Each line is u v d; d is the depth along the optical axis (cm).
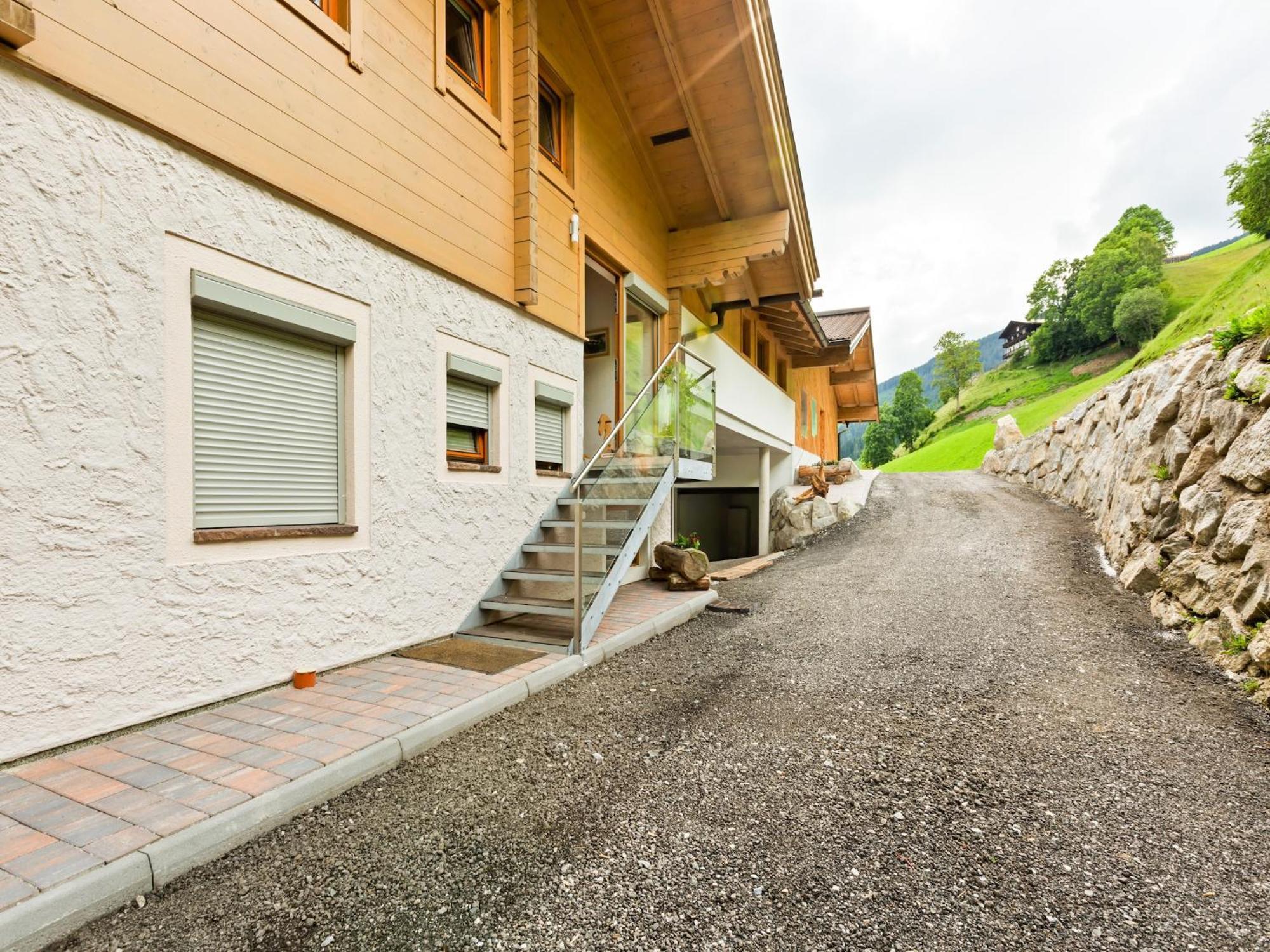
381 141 468
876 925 207
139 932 196
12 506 273
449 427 564
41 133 282
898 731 375
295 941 195
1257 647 430
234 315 376
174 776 273
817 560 1058
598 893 222
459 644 514
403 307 488
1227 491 539
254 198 376
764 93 795
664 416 761
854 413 3052
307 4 408
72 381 292
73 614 294
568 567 655
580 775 315
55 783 264
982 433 4412
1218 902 221
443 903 215
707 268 965
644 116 834
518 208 621
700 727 381
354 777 293
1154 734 369
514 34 626
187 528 342
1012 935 203
